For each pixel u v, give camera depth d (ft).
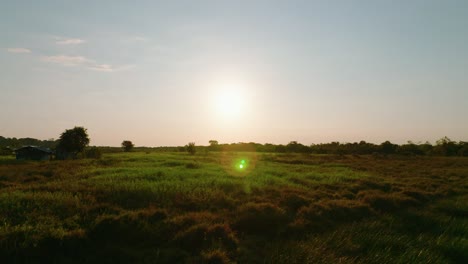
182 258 30.63
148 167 99.09
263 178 79.66
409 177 108.06
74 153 196.44
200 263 29.40
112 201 47.78
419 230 44.37
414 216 51.39
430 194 73.00
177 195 51.60
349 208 51.39
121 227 34.83
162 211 40.91
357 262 31.60
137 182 62.18
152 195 51.60
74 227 34.88
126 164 111.55
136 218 37.35
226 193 58.13
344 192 66.33
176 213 42.50
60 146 192.65
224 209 46.19
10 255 28.12
